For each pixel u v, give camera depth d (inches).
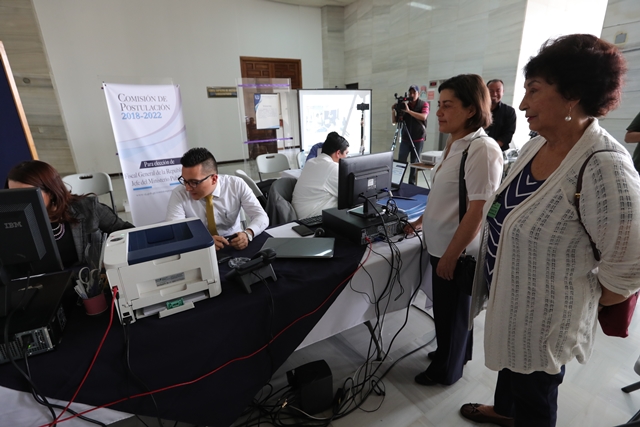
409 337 71.0
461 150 45.6
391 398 56.4
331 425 51.9
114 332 35.8
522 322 34.2
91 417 33.7
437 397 56.5
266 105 189.8
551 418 37.5
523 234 31.8
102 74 200.2
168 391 36.4
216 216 66.2
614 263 27.5
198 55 224.1
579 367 61.2
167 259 37.0
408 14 204.5
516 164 35.9
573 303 31.2
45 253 34.3
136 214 135.9
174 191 64.9
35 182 49.4
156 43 209.9
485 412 51.0
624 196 25.8
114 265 34.2
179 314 38.3
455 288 49.5
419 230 62.6
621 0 106.0
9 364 31.5
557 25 159.2
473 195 42.6
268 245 54.6
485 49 165.9
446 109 45.8
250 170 203.9
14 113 87.5
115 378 34.0
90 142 207.5
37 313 33.6
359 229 54.9
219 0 221.3
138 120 127.7
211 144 245.4
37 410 31.9
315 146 141.8
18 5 154.9
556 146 31.1
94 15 190.7
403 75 218.8
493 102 120.8
